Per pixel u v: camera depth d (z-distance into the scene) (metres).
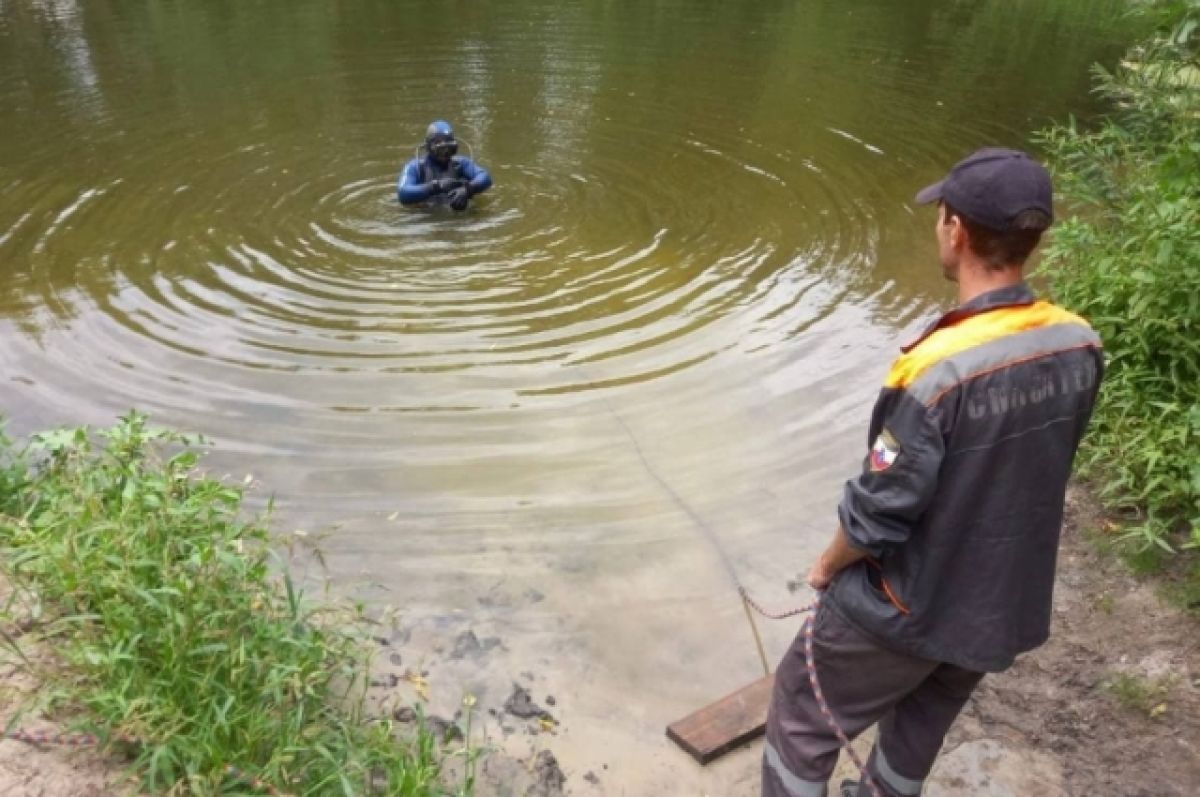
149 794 2.69
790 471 4.85
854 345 6.01
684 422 5.22
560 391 5.48
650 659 3.78
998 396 2.18
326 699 3.39
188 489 3.69
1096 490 4.67
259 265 7.02
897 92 11.66
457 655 3.76
